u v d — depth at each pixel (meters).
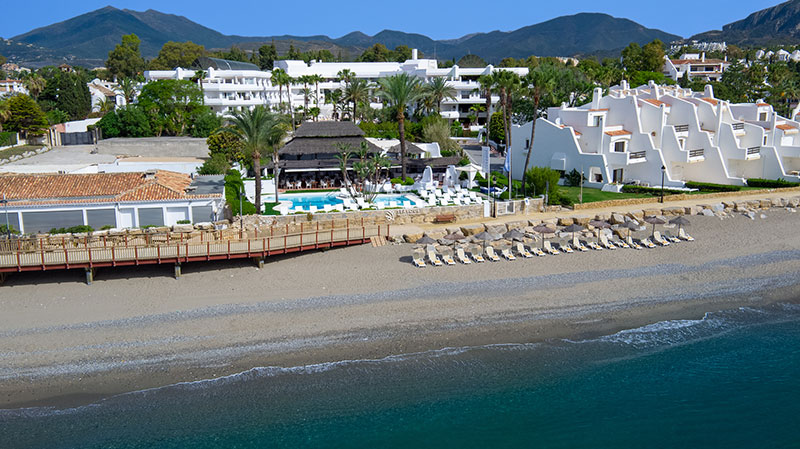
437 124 88.44
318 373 28.48
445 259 42.50
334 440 24.11
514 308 35.31
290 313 34.44
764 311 35.72
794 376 29.31
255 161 49.94
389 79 67.00
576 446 24.31
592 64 153.75
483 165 58.81
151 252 39.28
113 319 33.72
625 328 33.38
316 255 44.00
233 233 45.00
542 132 69.69
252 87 115.38
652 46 151.38
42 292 37.38
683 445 24.72
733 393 28.05
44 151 85.06
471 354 30.33
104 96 138.00
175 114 95.88
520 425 25.50
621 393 27.84
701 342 32.16
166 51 199.50
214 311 34.72
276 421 25.17
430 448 23.81
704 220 54.47
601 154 65.31
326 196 61.16
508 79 59.34
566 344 31.53
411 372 28.70
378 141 78.00
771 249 46.41
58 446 23.47
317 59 188.38
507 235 43.81
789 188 65.06
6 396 26.50
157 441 23.83
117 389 27.12
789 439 25.28
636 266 42.50
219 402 26.30
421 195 58.31
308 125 72.44
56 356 29.67
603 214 53.72
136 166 64.69
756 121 74.06
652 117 67.88
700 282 39.69
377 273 40.66
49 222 44.72
